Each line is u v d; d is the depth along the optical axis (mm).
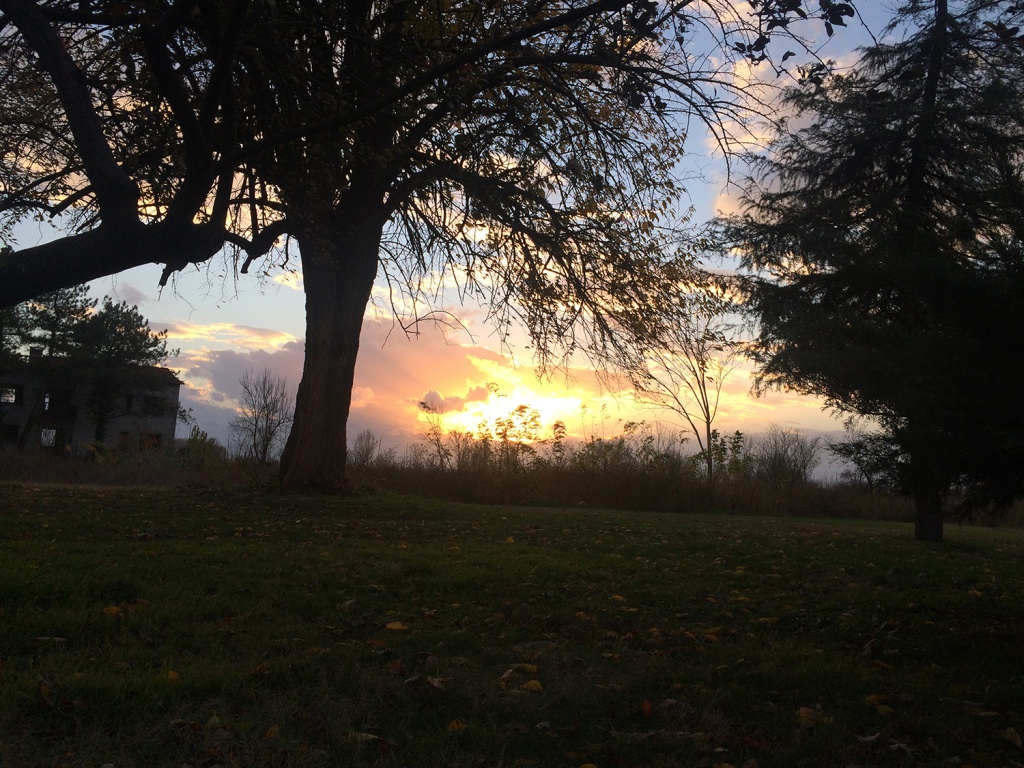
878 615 6738
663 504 20188
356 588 6637
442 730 3721
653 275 13008
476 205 12594
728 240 13695
